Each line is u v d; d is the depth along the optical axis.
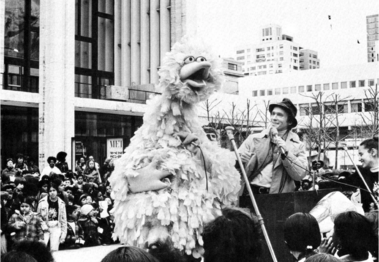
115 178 5.13
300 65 124.69
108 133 26.70
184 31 28.03
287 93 52.72
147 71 29.73
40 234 9.99
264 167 5.77
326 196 5.21
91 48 28.80
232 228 3.38
